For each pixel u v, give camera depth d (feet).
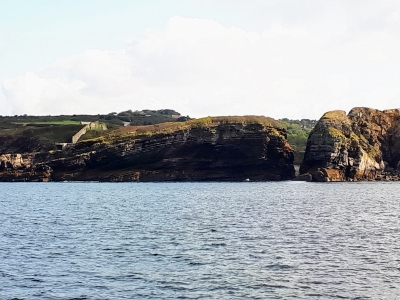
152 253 148.36
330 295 108.88
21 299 105.81
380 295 108.88
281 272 126.52
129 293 109.70
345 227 203.31
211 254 147.13
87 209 287.89
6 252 150.00
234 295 108.68
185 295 108.47
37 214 259.19
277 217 240.32
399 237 177.99
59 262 136.67
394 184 641.40
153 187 547.90
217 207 298.15
